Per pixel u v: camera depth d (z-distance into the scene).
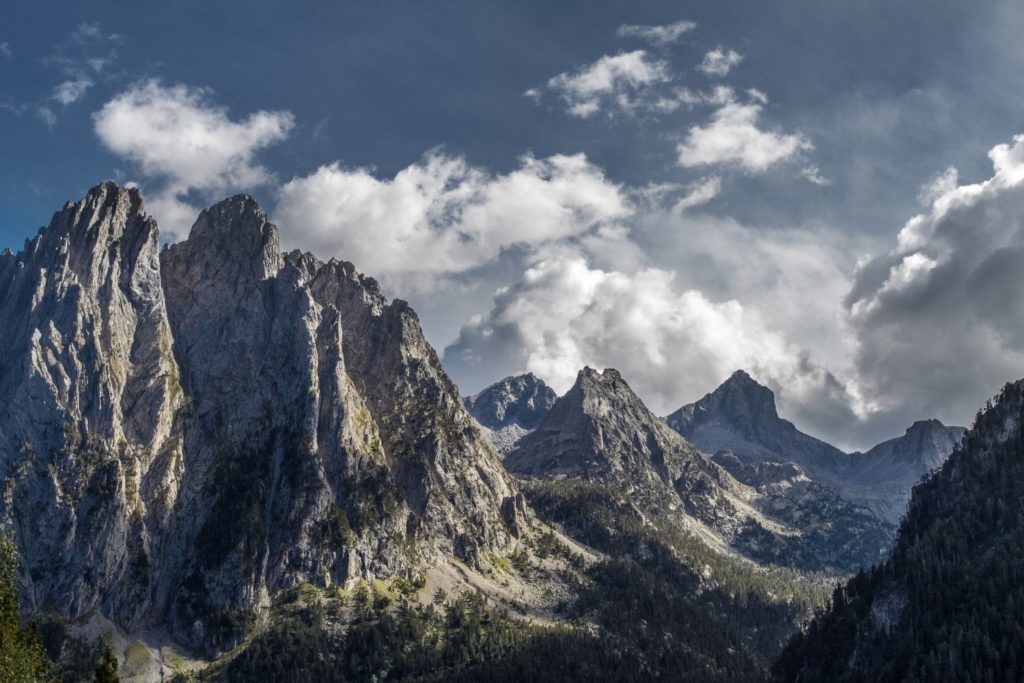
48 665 168.38
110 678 165.88
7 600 165.50
